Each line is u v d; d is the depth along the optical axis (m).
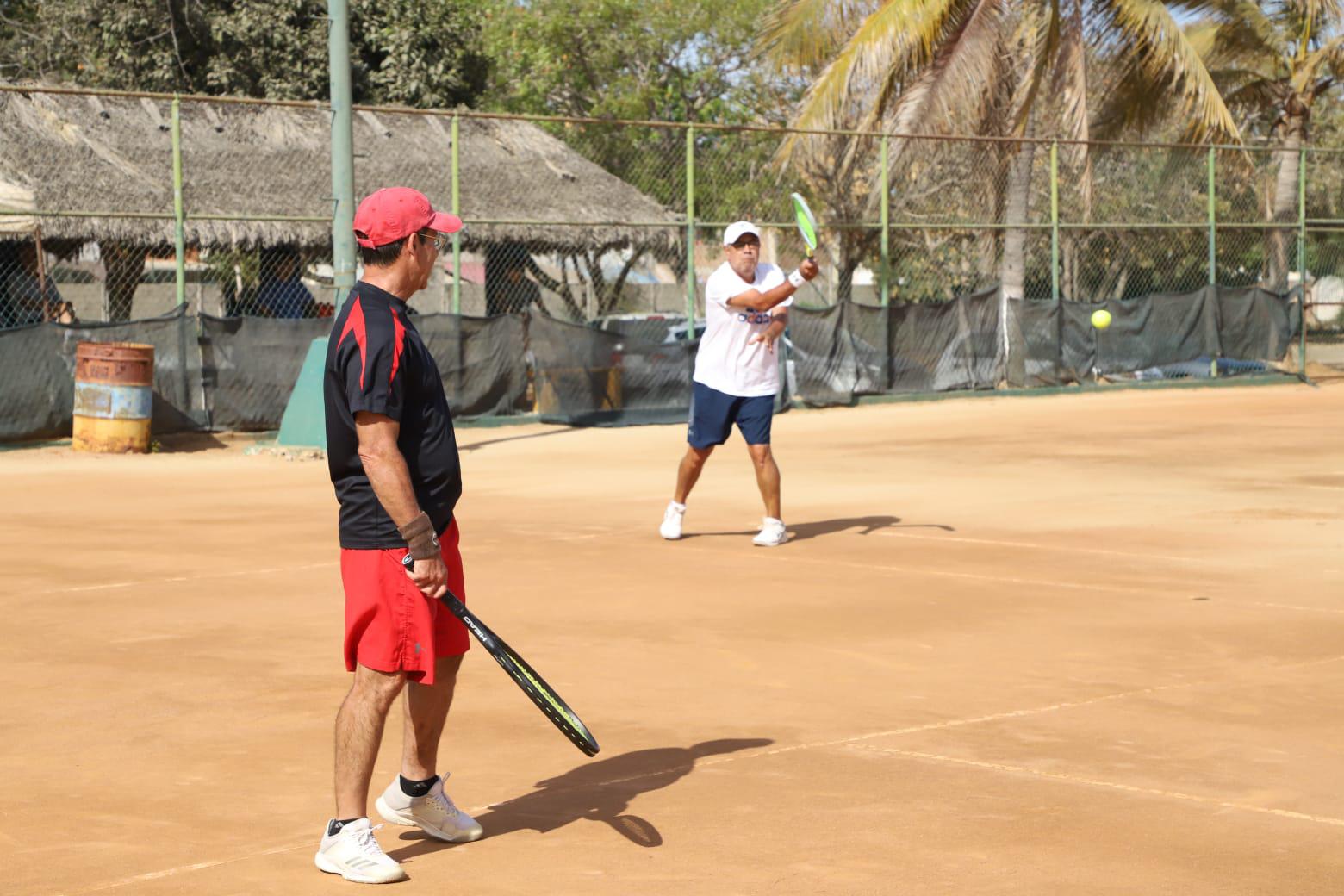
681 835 5.00
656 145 44.94
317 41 33.75
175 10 33.38
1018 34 31.42
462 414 22.30
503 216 26.44
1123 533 11.72
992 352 27.45
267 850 4.87
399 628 4.58
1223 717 6.50
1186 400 26.89
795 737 6.22
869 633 8.23
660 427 22.84
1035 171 33.22
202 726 6.41
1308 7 36.22
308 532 12.18
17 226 22.12
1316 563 10.38
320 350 19.17
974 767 5.78
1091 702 6.77
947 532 11.84
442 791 4.98
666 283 31.20
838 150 30.03
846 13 30.56
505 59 51.03
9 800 5.42
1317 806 5.28
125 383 18.86
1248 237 35.34
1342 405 25.50
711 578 9.91
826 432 21.30
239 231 24.06
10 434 19.14
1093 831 5.02
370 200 4.64
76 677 7.28
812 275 10.78
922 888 4.50
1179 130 36.28
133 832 5.05
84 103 25.06
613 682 7.16
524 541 11.52
